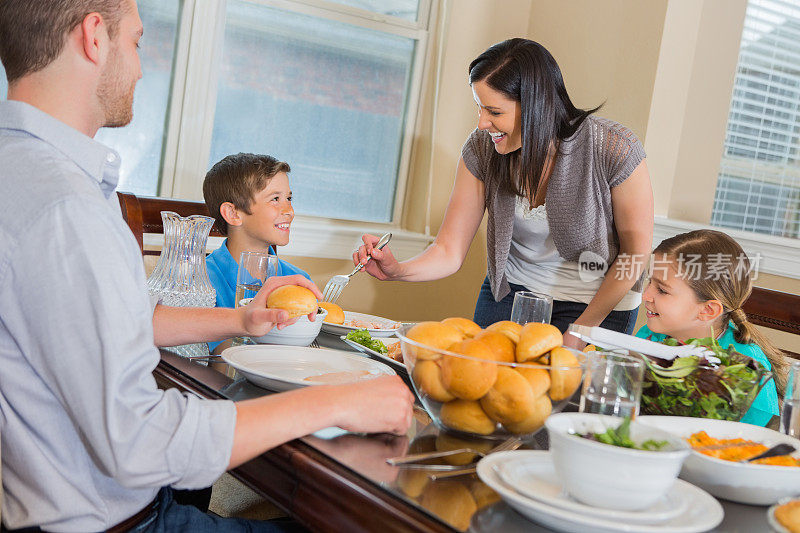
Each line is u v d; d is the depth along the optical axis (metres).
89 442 0.80
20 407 0.83
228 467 0.81
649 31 2.74
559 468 0.69
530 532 0.67
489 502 0.73
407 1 3.09
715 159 2.89
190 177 2.73
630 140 1.73
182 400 0.81
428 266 1.88
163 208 1.93
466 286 3.28
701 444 0.86
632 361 0.86
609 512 0.65
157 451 0.78
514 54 1.65
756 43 2.85
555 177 1.76
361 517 0.74
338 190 3.10
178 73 2.66
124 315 0.79
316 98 2.97
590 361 0.87
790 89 2.85
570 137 1.72
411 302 3.16
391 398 0.88
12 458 0.84
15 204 0.79
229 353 1.08
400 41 3.10
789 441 0.89
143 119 2.65
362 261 1.68
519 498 0.67
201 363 1.13
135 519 0.92
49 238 0.78
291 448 0.83
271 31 2.83
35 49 0.88
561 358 0.84
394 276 1.80
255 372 0.99
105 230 0.80
